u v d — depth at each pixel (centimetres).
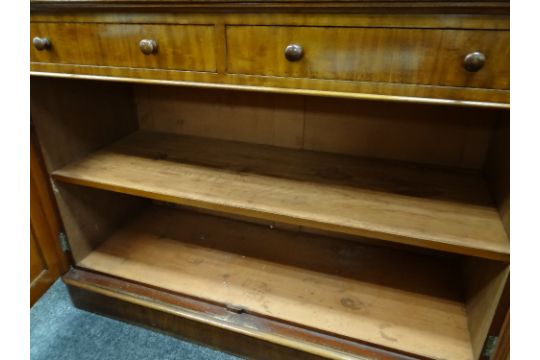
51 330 111
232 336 101
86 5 69
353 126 105
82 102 105
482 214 82
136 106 126
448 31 56
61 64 79
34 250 98
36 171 95
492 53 56
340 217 81
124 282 108
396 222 80
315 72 64
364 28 59
